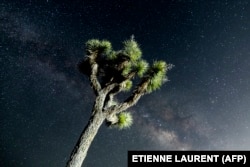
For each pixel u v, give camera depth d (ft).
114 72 24.45
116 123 23.70
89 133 21.62
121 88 23.68
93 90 23.76
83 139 21.43
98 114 22.30
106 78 25.04
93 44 25.21
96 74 24.57
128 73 23.99
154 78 22.72
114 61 25.02
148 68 23.21
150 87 22.91
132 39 25.21
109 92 23.88
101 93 23.38
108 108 22.67
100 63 25.31
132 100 22.86
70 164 20.74
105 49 25.26
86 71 24.88
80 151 21.13
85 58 25.05
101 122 22.25
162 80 23.24
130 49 24.44
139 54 24.54
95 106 22.72
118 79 23.95
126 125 23.79
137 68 23.75
